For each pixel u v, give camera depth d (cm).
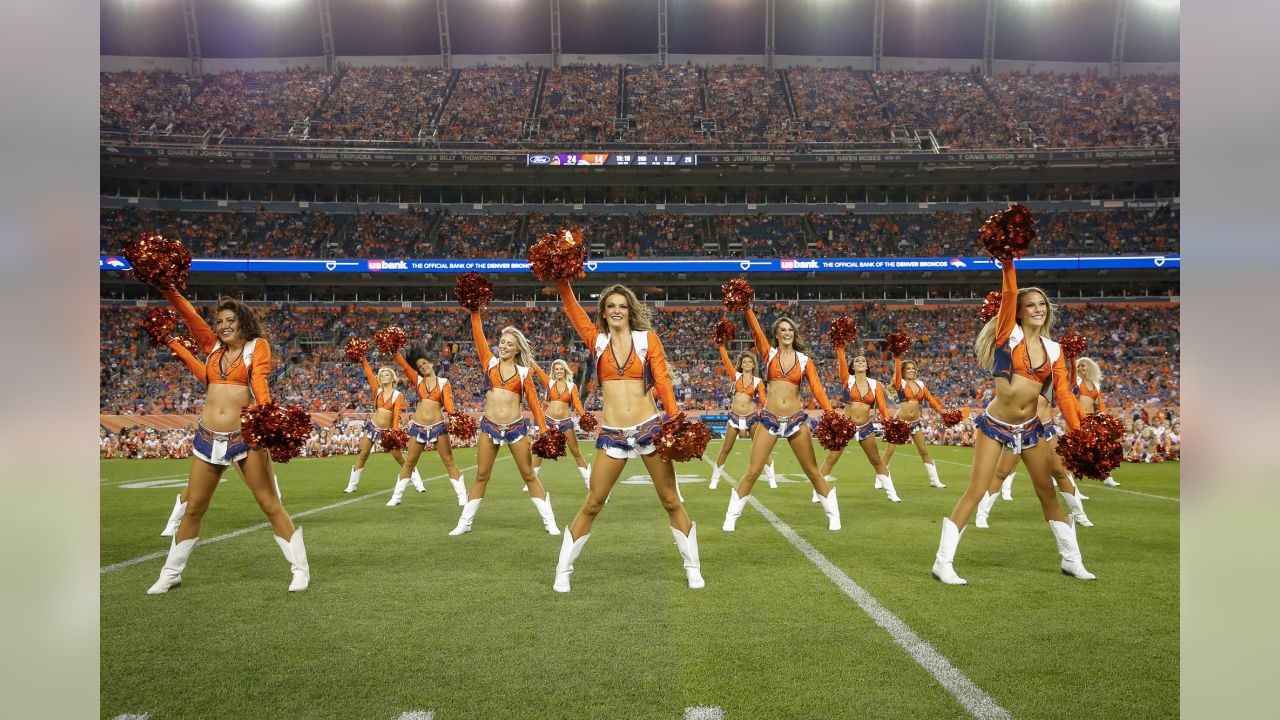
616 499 962
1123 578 506
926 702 295
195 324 466
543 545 634
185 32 4222
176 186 3678
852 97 4169
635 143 3616
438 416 922
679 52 4506
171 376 3169
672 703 294
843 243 3750
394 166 3575
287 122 3862
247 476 464
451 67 4422
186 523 477
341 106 4006
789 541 646
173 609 430
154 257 439
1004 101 4094
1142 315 3553
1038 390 493
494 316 3653
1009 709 289
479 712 287
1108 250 3584
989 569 534
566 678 321
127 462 1803
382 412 1080
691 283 3606
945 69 4403
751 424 1087
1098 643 366
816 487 711
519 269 3409
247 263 3303
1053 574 520
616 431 461
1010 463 723
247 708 292
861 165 3612
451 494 1061
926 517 795
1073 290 3666
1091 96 4094
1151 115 3903
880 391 959
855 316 3675
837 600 446
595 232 3812
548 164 3538
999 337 498
